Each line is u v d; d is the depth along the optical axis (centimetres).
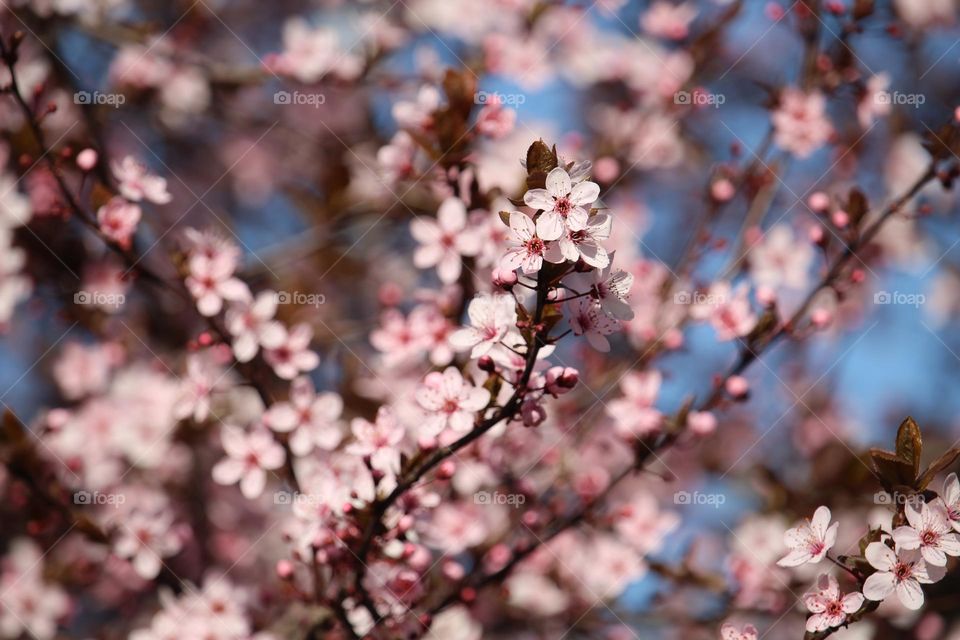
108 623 587
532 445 484
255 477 410
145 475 568
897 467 303
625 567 497
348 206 595
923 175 425
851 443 532
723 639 329
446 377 326
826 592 297
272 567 591
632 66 615
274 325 417
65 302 560
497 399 326
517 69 566
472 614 499
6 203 519
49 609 525
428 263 424
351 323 557
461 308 447
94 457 534
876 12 540
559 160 288
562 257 282
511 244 358
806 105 512
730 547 561
